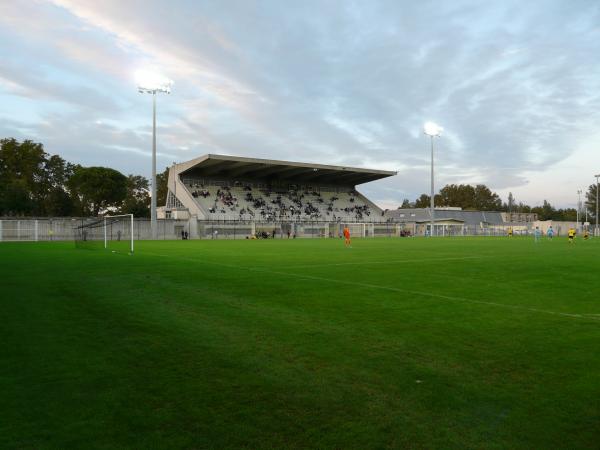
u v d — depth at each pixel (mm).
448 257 22578
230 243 41062
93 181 78875
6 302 9234
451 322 7531
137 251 27062
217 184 71000
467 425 3779
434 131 68250
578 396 4395
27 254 23875
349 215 76250
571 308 8867
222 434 3609
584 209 135875
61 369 5105
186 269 15852
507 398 4336
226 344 6141
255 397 4332
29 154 76000
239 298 9789
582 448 3416
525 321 7652
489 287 11742
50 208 79312
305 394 4410
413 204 154750
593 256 23562
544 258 22031
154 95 49344
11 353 5711
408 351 5852
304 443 3475
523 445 3455
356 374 4977
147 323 7371
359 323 7418
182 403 4184
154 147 50406
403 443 3480
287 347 6000
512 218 105375
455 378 4863
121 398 4293
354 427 3732
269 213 68375
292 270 15750
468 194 131375
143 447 3402
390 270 15977
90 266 16859
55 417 3889
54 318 7738
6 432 3615
